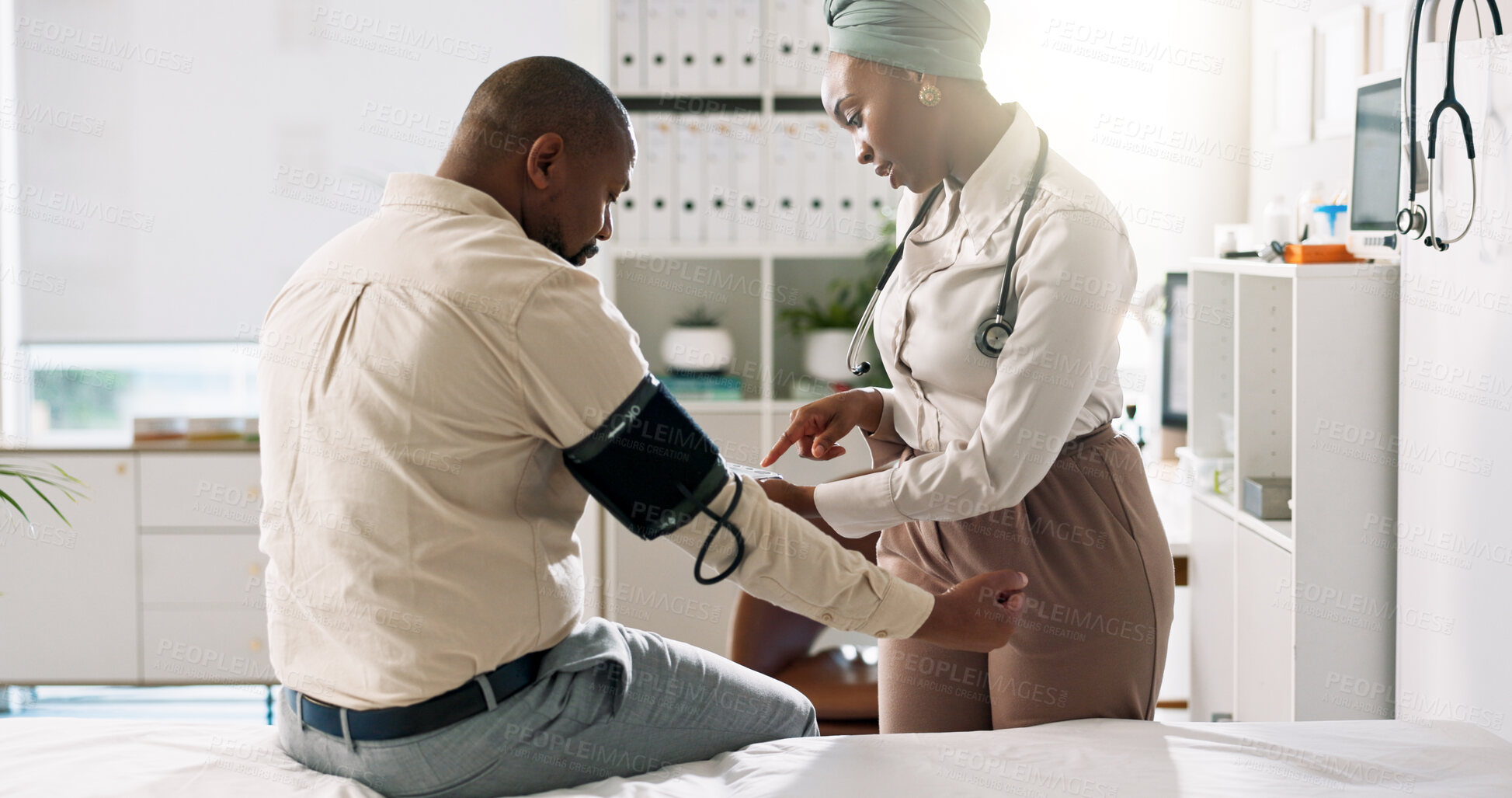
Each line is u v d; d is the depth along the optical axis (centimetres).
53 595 350
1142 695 147
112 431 397
